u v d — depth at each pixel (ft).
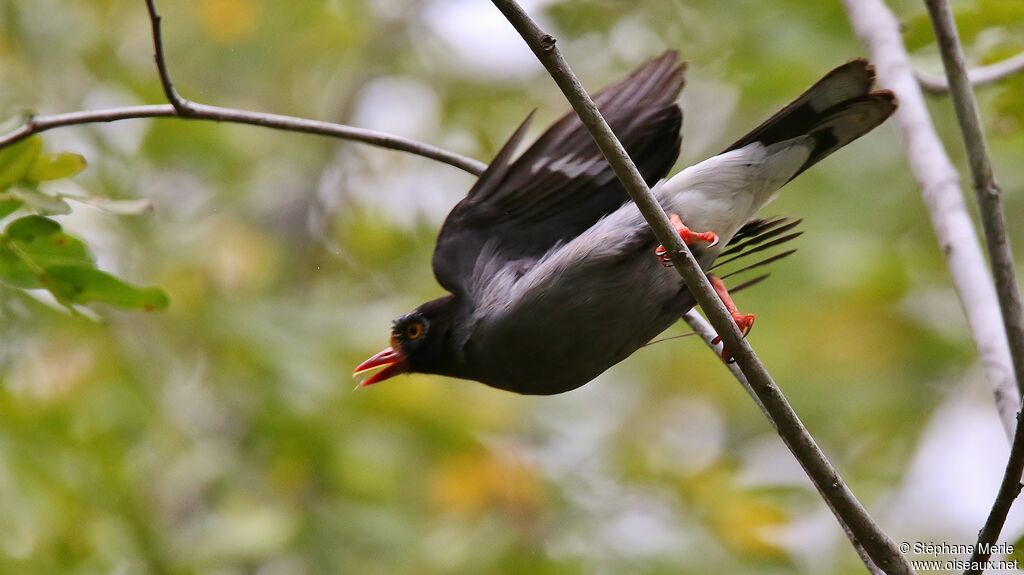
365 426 37.37
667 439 44.57
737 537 35.06
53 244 21.49
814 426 45.85
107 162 40.68
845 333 45.73
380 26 50.16
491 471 35.99
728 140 47.62
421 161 46.03
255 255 40.68
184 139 43.75
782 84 40.19
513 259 22.80
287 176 48.57
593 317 21.06
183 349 37.76
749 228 23.03
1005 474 16.99
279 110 49.70
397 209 45.21
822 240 45.39
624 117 22.40
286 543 34.24
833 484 17.71
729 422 47.80
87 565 32.73
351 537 35.32
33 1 42.91
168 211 43.21
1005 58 31.76
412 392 37.40
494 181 22.76
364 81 49.29
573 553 34.91
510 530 35.27
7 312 34.04
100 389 35.19
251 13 46.50
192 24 47.67
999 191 23.25
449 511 36.14
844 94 20.54
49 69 42.39
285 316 38.47
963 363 45.75
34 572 32.04
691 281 17.33
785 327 45.91
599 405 46.32
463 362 23.34
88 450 34.22
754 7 41.01
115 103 42.22
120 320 37.06
